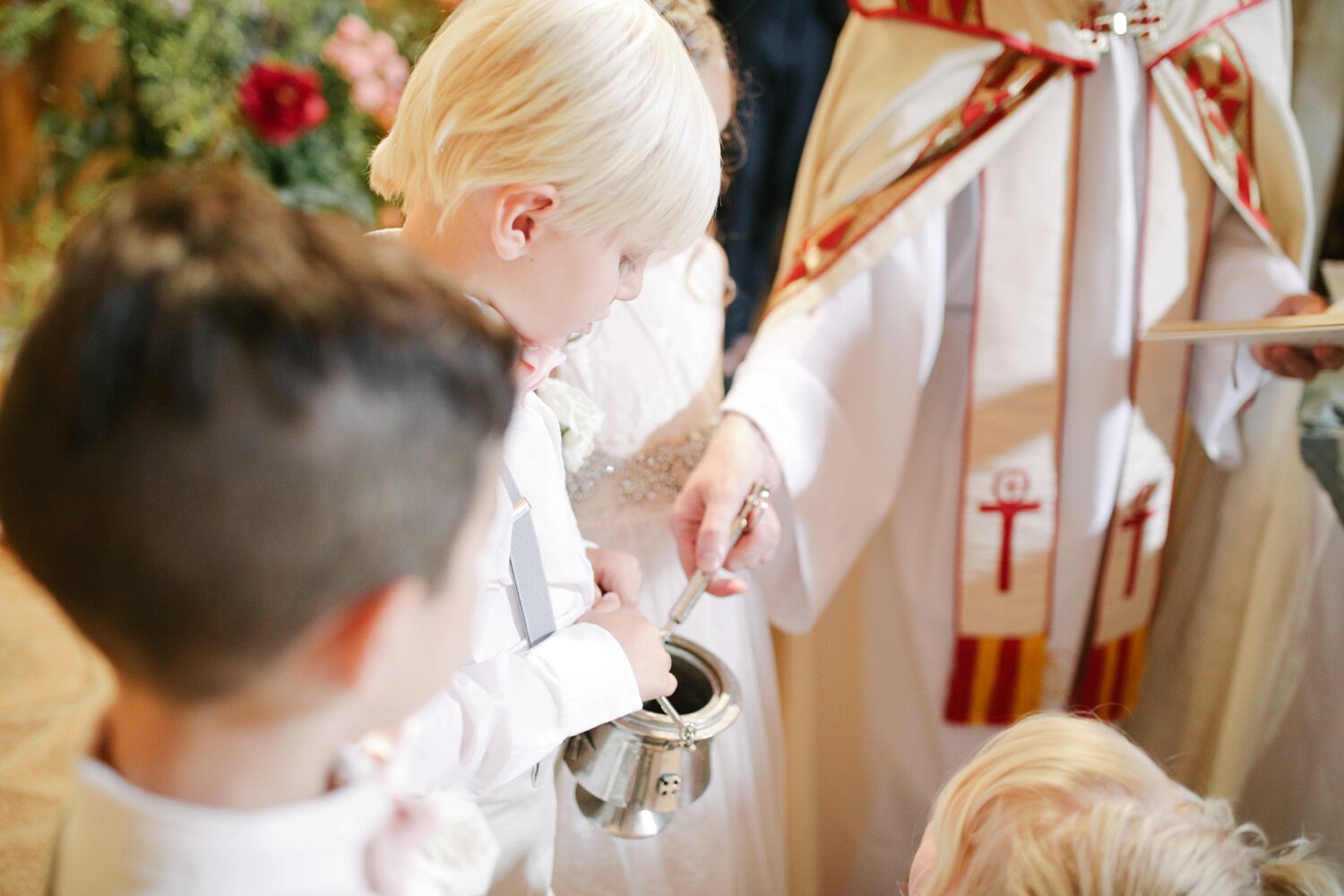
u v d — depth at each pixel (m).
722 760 1.32
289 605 0.40
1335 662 1.38
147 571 0.39
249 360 0.37
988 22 1.30
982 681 1.52
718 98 1.17
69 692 2.16
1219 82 1.35
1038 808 0.73
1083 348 1.38
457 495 0.43
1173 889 0.67
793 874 1.67
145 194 0.42
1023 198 1.34
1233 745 1.57
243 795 0.44
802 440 1.34
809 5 1.83
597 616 0.88
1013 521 1.44
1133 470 1.45
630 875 1.27
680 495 1.23
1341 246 1.59
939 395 1.49
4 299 2.81
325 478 0.38
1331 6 1.47
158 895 0.43
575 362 1.22
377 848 0.49
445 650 0.47
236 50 2.41
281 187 2.42
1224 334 1.15
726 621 1.35
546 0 0.73
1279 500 1.52
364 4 2.57
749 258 1.88
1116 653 1.56
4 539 0.43
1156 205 1.37
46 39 2.98
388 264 0.42
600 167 0.72
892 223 1.34
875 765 1.69
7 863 1.71
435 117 0.75
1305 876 0.71
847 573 1.57
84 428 0.37
